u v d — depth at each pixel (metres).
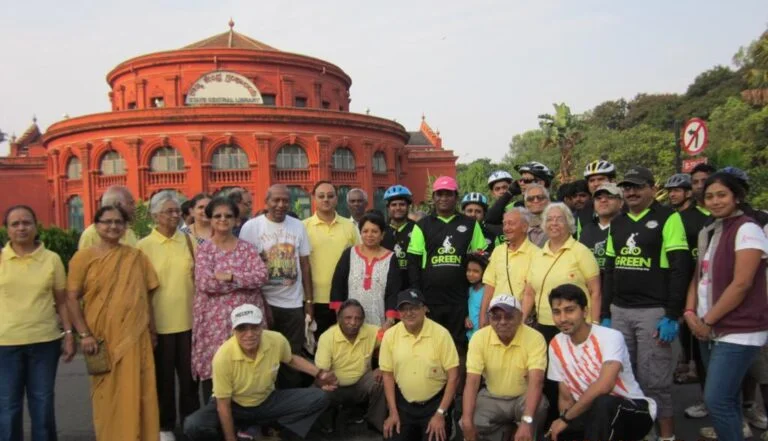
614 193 6.17
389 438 5.69
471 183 53.19
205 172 32.41
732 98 41.09
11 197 39.38
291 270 6.41
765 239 4.56
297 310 6.46
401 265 7.41
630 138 47.59
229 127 32.59
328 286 6.99
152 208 6.03
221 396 5.43
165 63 38.03
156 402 5.55
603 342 4.86
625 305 5.57
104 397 5.37
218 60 38.06
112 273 5.43
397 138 39.53
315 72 40.88
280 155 33.59
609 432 4.64
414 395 5.72
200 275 5.75
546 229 5.73
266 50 38.69
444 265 6.65
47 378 5.40
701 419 6.30
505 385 5.41
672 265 5.25
